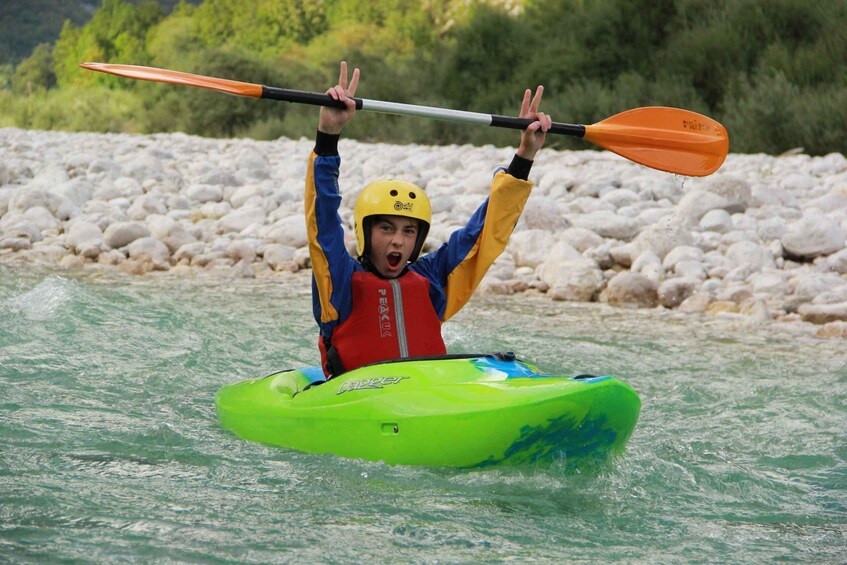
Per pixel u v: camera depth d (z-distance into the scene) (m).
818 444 12.52
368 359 11.64
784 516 9.65
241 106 77.62
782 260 26.05
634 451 11.80
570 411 9.66
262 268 26.61
